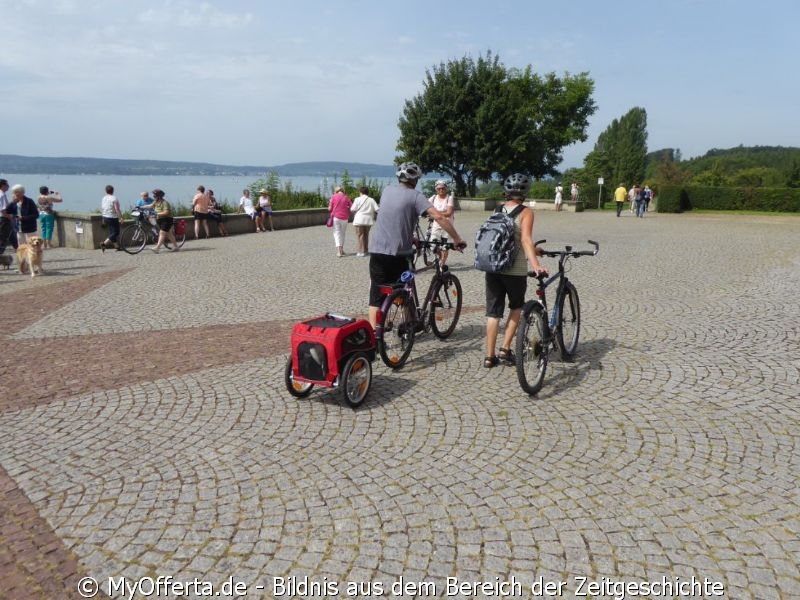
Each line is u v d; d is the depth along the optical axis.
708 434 4.26
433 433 4.30
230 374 5.59
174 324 7.49
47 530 3.19
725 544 3.04
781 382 5.27
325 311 8.20
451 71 38.31
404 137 40.09
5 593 2.73
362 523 3.22
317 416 4.62
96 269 12.07
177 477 3.72
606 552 2.99
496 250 5.05
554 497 3.46
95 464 3.89
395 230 5.43
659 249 15.12
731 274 11.04
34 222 12.21
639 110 81.44
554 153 48.44
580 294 9.19
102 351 6.35
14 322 7.66
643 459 3.90
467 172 40.53
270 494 3.51
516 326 5.52
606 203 54.84
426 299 6.33
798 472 3.73
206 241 17.83
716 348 6.30
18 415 4.68
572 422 4.48
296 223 23.42
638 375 5.49
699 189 35.56
